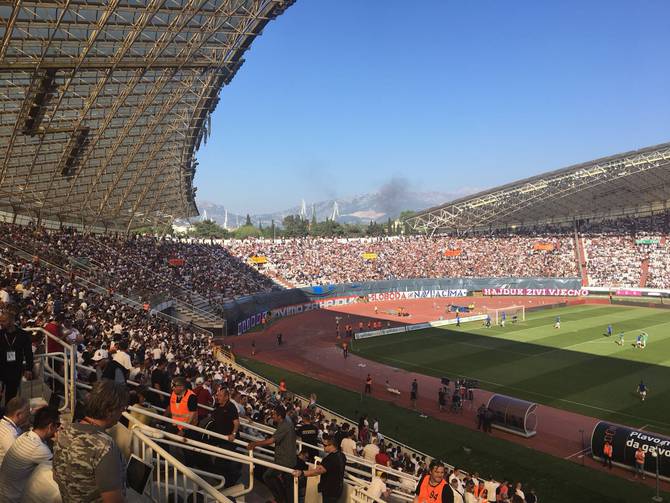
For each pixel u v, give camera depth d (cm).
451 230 13925
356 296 10675
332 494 1012
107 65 4369
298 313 9456
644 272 11019
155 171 7781
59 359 1346
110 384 561
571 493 2688
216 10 4303
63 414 1075
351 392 4600
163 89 5531
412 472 2520
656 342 6391
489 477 2666
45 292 3472
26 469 698
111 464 529
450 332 7438
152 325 4197
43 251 5266
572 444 3391
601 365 5297
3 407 1004
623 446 2952
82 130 5203
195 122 6581
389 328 7612
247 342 6875
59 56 4278
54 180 6550
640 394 4209
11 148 5088
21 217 7694
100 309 3809
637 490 2712
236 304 7688
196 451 987
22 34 3906
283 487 1036
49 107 5075
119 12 3975
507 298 11294
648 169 9288
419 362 5706
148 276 6781
